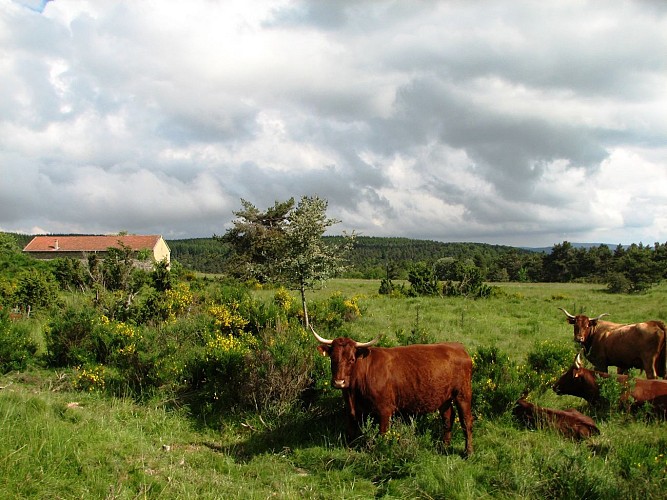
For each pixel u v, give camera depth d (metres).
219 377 8.65
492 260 114.31
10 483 4.80
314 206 15.05
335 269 15.23
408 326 16.92
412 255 182.50
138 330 11.73
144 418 7.84
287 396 8.02
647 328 9.92
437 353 6.81
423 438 6.66
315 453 6.49
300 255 14.76
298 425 7.40
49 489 4.93
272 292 30.02
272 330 11.95
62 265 26.25
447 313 21.98
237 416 7.93
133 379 9.29
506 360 9.41
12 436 5.81
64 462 5.53
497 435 7.22
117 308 15.28
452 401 6.93
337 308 18.61
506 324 18.59
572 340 15.15
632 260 63.12
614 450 6.46
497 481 5.68
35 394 8.12
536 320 19.84
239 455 6.69
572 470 5.46
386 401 6.47
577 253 90.94
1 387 8.88
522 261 97.75
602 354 10.79
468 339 14.73
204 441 7.20
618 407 7.90
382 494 5.53
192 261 136.50
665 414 7.62
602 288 52.03
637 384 8.04
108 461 5.78
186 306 16.28
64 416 7.26
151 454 6.34
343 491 5.46
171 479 5.54
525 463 6.01
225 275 40.03
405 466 5.93
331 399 7.88
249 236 38.69
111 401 8.52
